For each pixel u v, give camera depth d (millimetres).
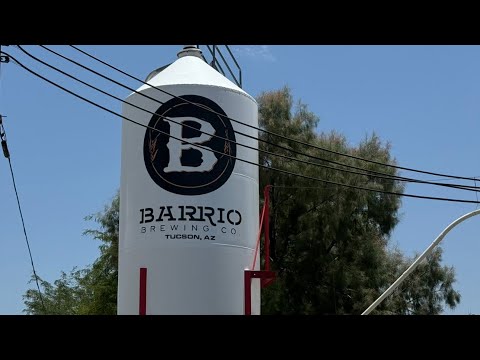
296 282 43312
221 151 22375
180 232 21656
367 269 43844
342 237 43375
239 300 21922
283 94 45812
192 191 21844
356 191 43281
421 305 46906
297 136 44500
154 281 21562
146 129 22578
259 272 22234
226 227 22016
